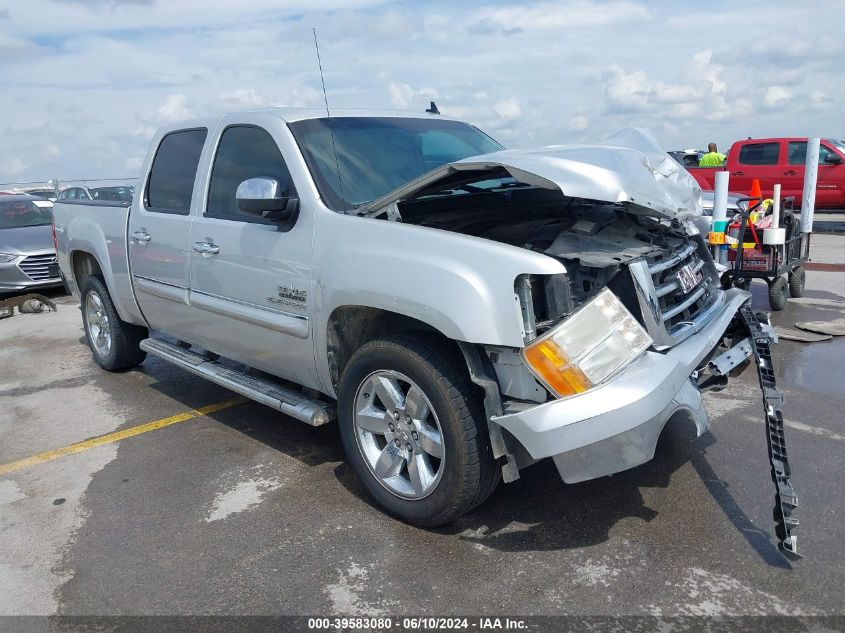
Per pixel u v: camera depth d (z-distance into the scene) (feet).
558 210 13.07
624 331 9.27
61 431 15.66
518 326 9.09
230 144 13.89
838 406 15.06
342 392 11.23
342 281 10.79
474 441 9.70
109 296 18.80
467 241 9.62
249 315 12.91
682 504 11.10
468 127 15.85
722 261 21.45
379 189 12.35
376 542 10.44
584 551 9.95
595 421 8.74
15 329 26.76
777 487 9.46
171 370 20.11
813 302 25.40
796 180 51.39
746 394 16.05
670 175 11.62
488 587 9.24
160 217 15.42
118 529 11.23
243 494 12.17
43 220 37.60
